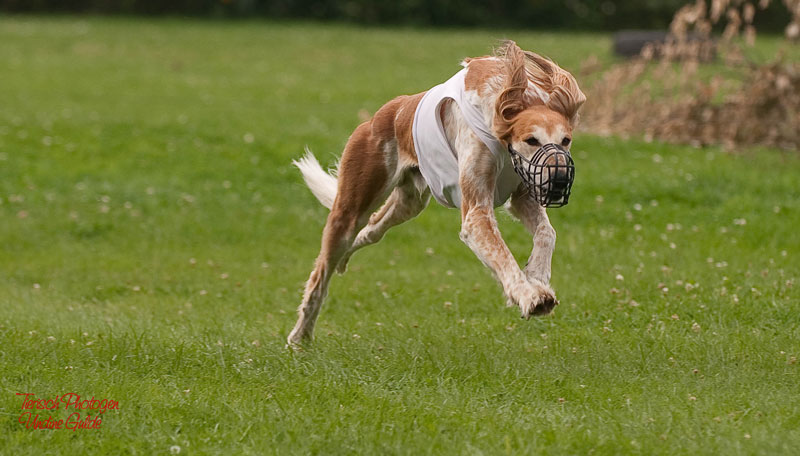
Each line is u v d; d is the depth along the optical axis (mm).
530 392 7629
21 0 50750
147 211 16406
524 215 7973
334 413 7094
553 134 7105
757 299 10258
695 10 19016
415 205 9078
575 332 9500
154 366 8383
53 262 13852
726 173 16953
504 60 7664
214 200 16906
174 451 6523
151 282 12812
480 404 7363
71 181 17781
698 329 9352
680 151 19000
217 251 14539
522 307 6941
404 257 13898
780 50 18594
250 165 18703
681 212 15320
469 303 11086
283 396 7547
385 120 8742
